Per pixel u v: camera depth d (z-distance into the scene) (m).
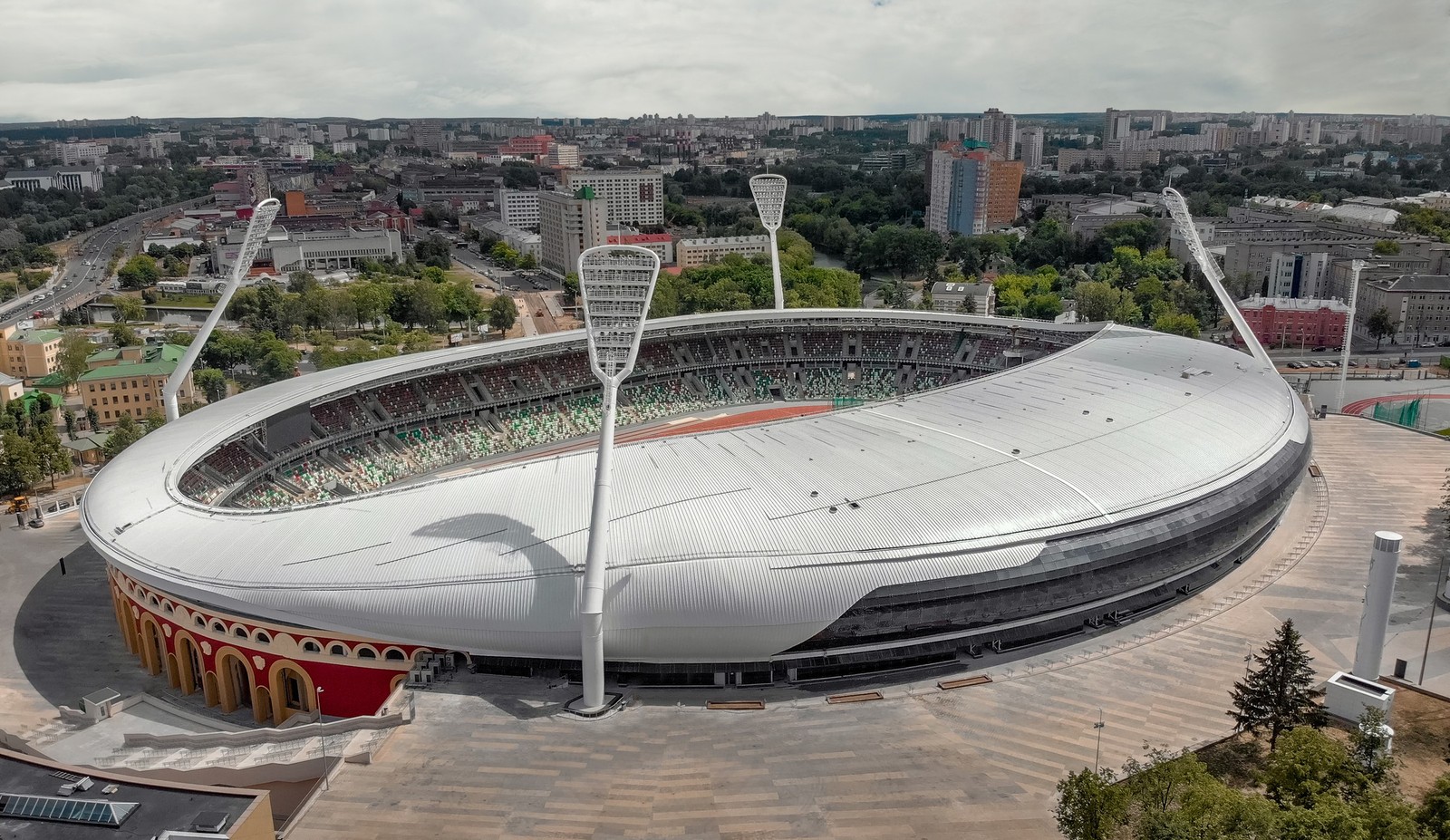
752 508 113.12
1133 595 123.12
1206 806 74.12
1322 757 83.44
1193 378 164.00
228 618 110.25
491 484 121.88
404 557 109.06
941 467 124.25
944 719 99.62
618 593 103.25
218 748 99.19
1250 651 114.44
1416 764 93.69
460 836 81.44
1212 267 192.50
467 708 101.06
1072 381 160.88
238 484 160.12
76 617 137.50
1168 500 124.69
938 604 107.94
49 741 106.31
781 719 99.81
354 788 88.00
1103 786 77.62
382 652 108.00
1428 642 110.56
